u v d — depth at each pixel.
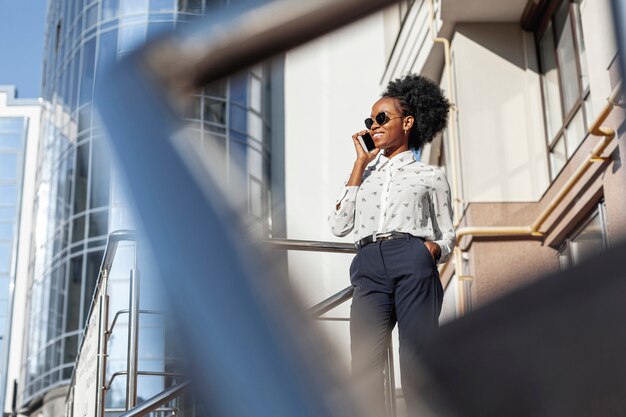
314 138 13.16
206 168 1.92
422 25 9.23
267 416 1.45
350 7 2.67
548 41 7.95
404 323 2.36
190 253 1.74
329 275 11.66
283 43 2.62
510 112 8.16
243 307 1.57
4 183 24.25
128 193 1.97
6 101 24.94
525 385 1.16
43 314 20.03
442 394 1.43
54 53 22.73
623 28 2.56
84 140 20.11
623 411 1.02
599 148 5.74
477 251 7.49
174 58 2.47
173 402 2.39
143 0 20.06
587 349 1.07
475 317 1.28
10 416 21.83
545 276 1.14
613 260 1.06
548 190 7.40
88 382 3.86
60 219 20.12
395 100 2.70
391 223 2.49
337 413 1.44
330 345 1.51
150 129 2.14
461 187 8.16
